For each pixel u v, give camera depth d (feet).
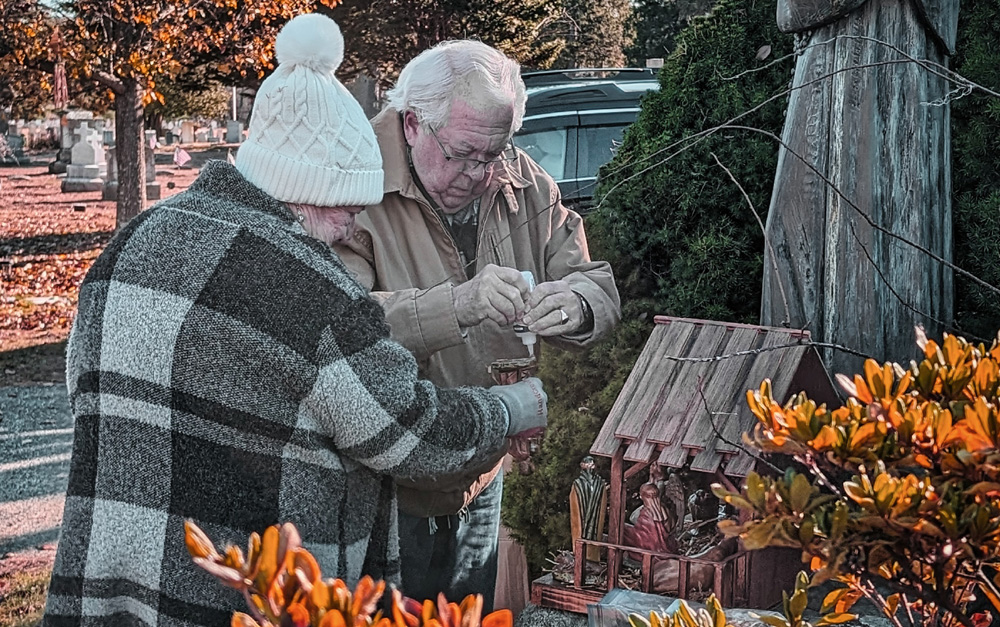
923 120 7.58
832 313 7.73
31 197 60.75
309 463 5.07
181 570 4.95
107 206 57.00
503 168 7.23
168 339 4.92
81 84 45.62
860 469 3.49
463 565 7.45
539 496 8.69
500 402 5.78
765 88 9.77
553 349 9.22
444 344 6.41
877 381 3.63
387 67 55.88
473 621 2.96
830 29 7.63
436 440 5.27
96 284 5.15
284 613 2.87
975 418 3.23
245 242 5.02
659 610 6.41
